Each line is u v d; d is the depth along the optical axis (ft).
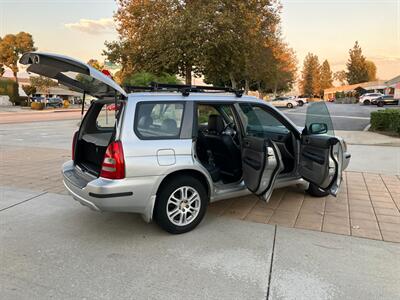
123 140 11.43
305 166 15.31
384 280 9.73
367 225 13.73
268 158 12.93
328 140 13.96
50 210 15.43
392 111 44.75
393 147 33.83
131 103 11.88
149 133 11.93
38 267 10.43
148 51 60.95
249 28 61.87
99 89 13.35
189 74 64.69
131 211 11.76
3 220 14.21
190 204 13.00
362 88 208.13
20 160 27.50
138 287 9.37
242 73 85.81
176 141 12.35
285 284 9.52
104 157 11.64
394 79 167.43
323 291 9.20
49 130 54.80
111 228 13.43
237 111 14.42
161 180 11.95
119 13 69.31
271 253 11.34
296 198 17.22
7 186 19.33
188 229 12.98
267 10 74.43
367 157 28.71
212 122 16.07
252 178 13.46
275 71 107.65
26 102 166.50
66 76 13.32
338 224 13.84
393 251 11.50
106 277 9.87
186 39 57.26
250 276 9.93
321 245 11.93
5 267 10.41
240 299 8.84
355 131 47.44
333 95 242.78
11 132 51.34
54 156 29.45
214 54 60.80
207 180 13.29
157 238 12.51
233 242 12.17
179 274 10.03
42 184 19.76
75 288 9.32
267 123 16.10
